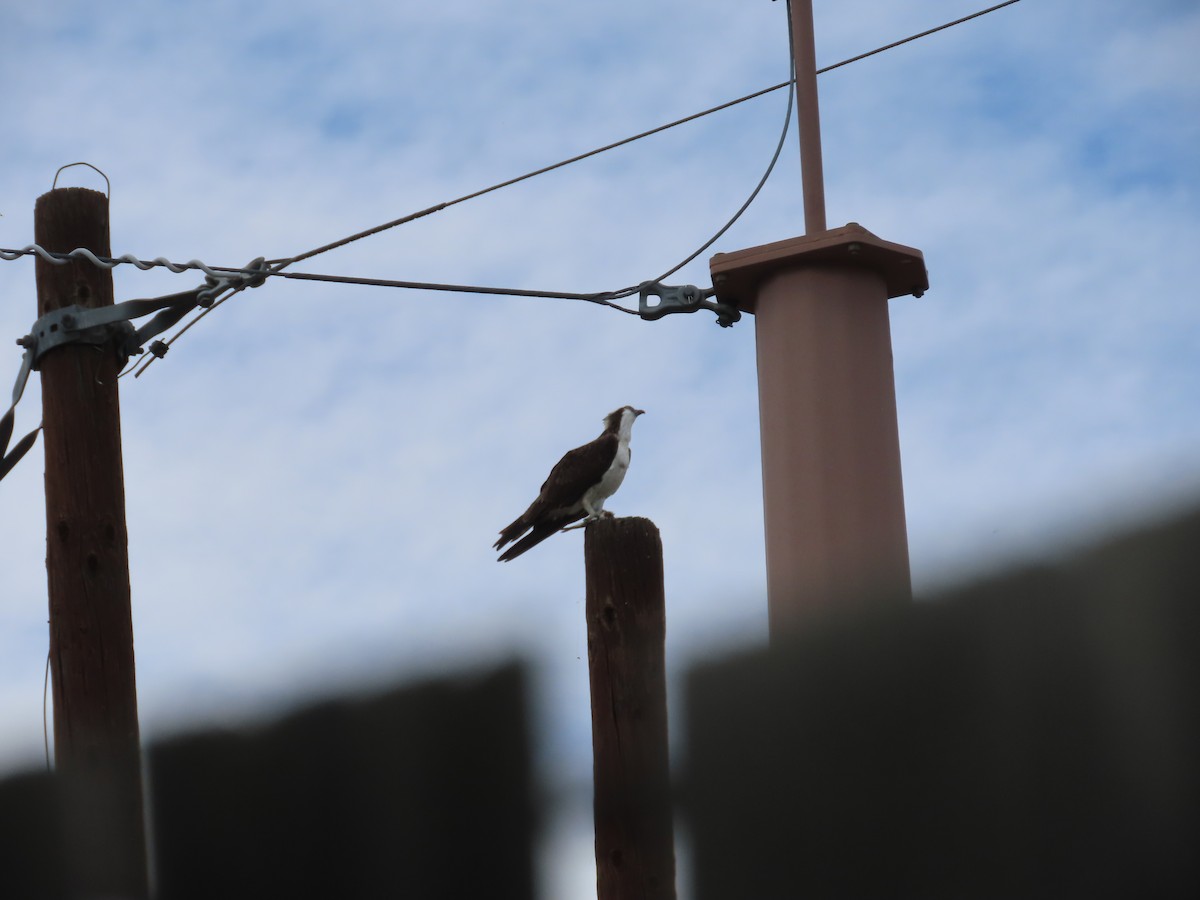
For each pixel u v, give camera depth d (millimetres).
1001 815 6574
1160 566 6109
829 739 7246
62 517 12852
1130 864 6137
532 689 9094
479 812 9141
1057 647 6441
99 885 11305
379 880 9461
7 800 12117
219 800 10633
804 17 14898
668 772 8266
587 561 9898
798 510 12867
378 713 9688
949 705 6809
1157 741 6074
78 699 12430
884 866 6953
